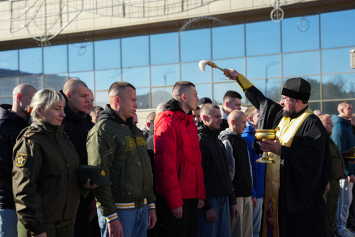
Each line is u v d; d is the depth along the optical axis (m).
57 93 2.17
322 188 2.73
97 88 14.09
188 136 3.01
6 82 15.02
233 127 3.75
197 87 12.92
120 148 2.40
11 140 2.40
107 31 13.93
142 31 13.65
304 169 2.63
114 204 2.23
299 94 2.83
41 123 2.12
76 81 2.82
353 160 5.06
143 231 2.50
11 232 2.43
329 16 11.71
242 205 3.69
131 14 13.16
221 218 3.33
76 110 2.80
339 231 5.34
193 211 2.99
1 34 14.59
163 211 2.89
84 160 2.66
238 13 12.27
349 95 11.47
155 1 12.89
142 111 12.38
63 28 13.88
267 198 2.85
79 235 2.66
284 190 2.66
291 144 2.82
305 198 2.65
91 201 2.75
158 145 2.86
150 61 13.53
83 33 14.04
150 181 2.57
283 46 12.14
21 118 2.53
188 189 2.94
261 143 2.70
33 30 14.23
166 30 13.35
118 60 13.88
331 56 11.70
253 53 12.41
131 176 2.41
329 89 11.70
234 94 4.86
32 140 2.03
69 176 2.15
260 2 11.73
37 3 14.21
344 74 11.54
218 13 12.23
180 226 2.85
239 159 3.66
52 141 2.13
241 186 3.67
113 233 2.20
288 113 2.90
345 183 5.36
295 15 12.05
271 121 3.10
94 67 14.16
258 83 12.34
